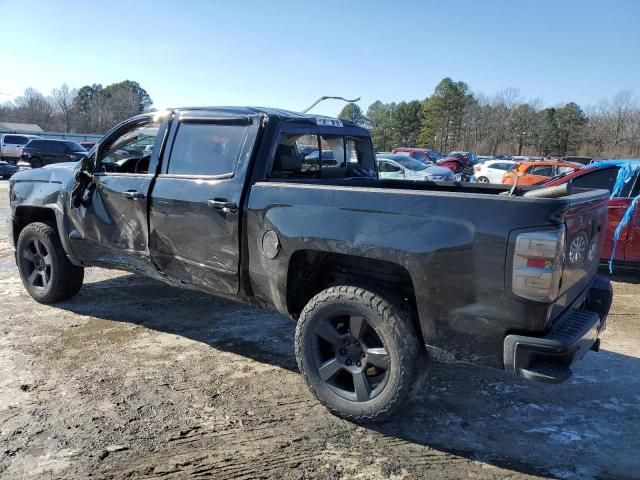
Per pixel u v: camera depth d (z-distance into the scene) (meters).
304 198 3.38
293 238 3.39
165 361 4.22
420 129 93.44
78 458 2.92
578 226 2.98
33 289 5.52
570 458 3.05
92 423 3.27
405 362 3.07
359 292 3.20
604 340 5.00
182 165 4.14
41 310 5.36
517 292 2.71
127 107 109.00
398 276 3.32
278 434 3.22
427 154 34.06
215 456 2.98
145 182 4.29
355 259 3.43
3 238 9.22
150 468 2.85
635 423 3.46
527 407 3.63
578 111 80.12
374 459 2.99
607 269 7.93
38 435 3.13
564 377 2.68
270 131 3.81
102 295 5.87
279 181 3.81
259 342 4.66
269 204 3.53
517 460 3.02
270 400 3.63
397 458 3.01
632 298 6.47
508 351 2.77
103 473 2.80
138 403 3.53
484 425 3.39
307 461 2.96
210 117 4.07
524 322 2.72
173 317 5.23
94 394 3.64
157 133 4.36
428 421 3.42
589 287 3.54
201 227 3.91
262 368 4.14
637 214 6.96
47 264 5.38
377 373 3.30
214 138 4.01
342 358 3.36
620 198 7.09
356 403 3.27
